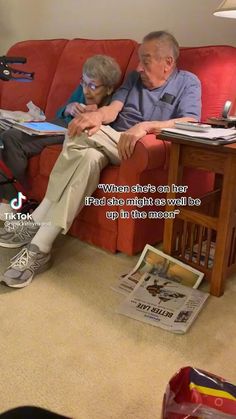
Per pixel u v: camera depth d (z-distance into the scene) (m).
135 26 2.59
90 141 1.74
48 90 2.59
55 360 1.26
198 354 1.31
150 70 1.89
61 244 2.00
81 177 1.69
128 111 1.99
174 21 2.41
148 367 1.25
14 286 1.61
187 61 2.02
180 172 1.61
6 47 3.41
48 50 2.62
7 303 1.53
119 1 2.61
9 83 2.77
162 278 1.70
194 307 1.53
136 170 1.66
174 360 1.28
